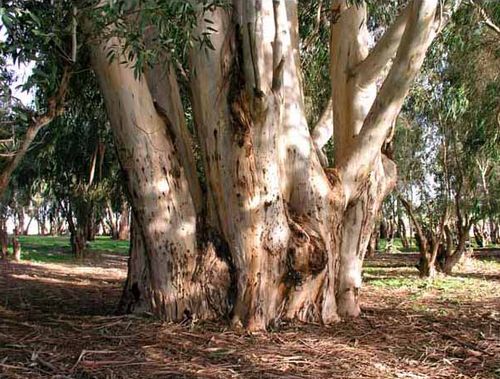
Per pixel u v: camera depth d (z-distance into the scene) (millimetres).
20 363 5453
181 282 7180
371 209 8211
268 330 6965
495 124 14156
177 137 7383
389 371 5613
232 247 7090
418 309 9836
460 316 9008
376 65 7953
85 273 17359
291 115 7387
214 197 7199
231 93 6867
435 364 5922
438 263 17828
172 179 7160
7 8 4094
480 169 16922
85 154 15133
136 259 7602
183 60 7320
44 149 14328
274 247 7020
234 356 5883
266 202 6934
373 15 11070
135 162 6969
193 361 5695
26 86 5059
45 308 9195
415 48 7000
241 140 6828
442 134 16406
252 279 6984
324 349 6289
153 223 7086
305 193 7383
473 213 18156
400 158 17125
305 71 12328
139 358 5742
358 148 7730
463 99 13711
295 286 7230
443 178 17500
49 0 4992
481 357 6250
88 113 11234
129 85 6793
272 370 5477
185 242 7176
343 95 8320
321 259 7277
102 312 8422
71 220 23188
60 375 5141
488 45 13055
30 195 25859
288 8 7887
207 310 7168
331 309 7625
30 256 23219
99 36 5559
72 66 5348
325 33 11672
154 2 4590
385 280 15688
